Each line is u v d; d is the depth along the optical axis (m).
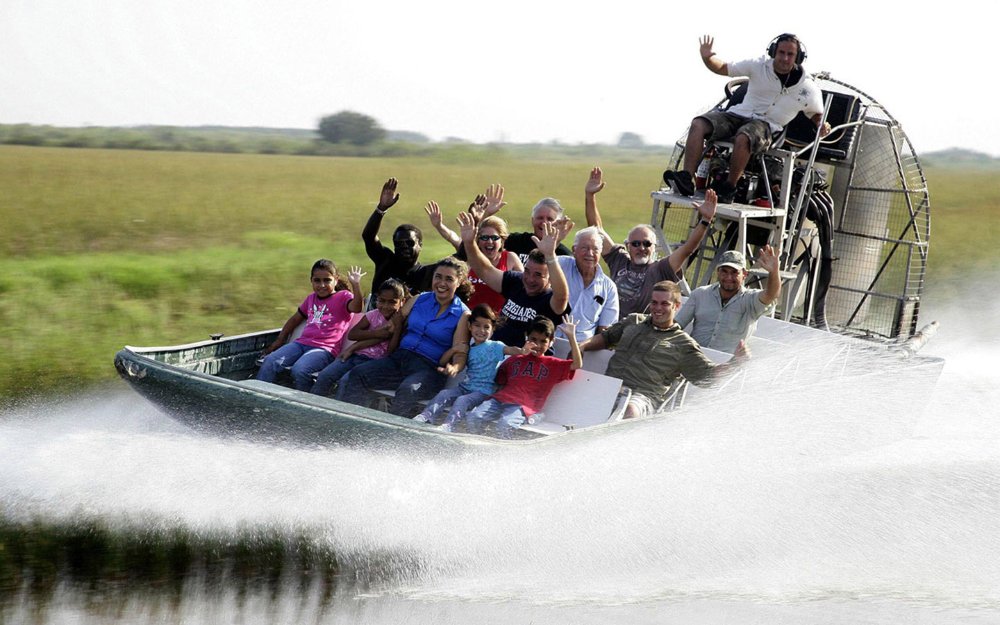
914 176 48.81
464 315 32.69
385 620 25.09
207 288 61.44
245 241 86.69
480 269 34.44
